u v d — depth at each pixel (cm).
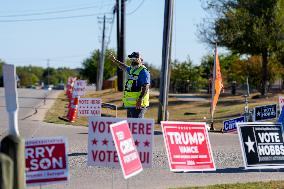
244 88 9700
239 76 9700
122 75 9019
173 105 6481
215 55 3581
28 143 1393
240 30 6894
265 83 7038
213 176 1841
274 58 7512
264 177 1823
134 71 2197
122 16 8631
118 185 1675
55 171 1404
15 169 1181
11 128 1234
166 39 4072
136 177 1812
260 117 3177
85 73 18675
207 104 6316
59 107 5878
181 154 1675
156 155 2298
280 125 1867
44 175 1397
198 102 6662
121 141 1400
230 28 6900
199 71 11381
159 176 1831
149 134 1573
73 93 4566
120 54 8769
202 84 11394
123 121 1428
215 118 4753
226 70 10556
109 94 8638
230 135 3275
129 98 2197
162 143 2730
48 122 3953
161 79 4094
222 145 2736
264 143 1834
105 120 1552
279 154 1852
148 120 1571
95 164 1554
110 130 1477
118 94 8412
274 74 8762
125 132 1417
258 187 1633
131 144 1425
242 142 1811
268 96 6744
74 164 2038
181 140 1683
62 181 1404
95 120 1558
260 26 6794
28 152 1392
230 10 7031
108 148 1547
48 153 1402
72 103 4119
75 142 2711
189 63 11294
